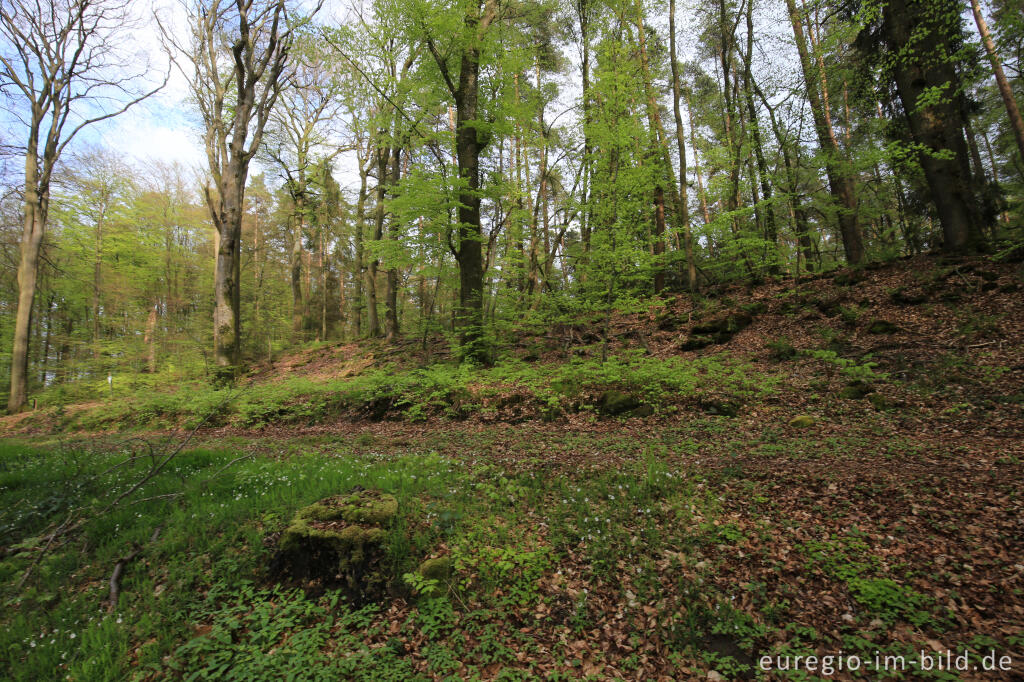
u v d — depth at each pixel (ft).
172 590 14.29
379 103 48.78
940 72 39.37
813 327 39.68
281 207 103.60
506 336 51.19
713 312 47.14
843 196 51.80
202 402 47.83
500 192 44.37
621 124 36.68
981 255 38.14
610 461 23.08
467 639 12.06
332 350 68.90
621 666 10.96
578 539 15.31
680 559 13.75
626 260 39.91
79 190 80.64
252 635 12.30
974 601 11.03
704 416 30.58
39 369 84.89
